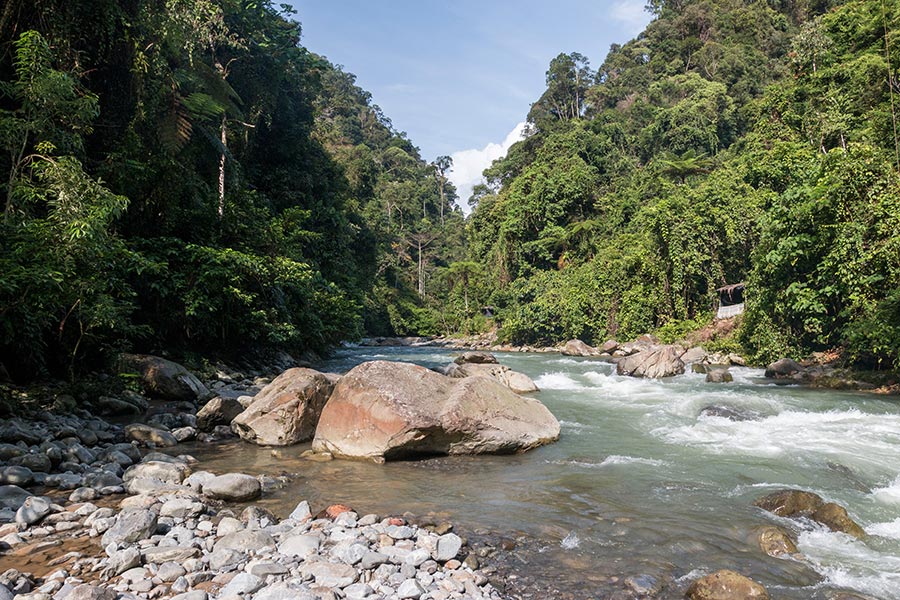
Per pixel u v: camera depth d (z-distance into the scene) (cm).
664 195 4531
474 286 6041
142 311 1339
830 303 1889
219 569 442
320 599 387
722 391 1541
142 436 869
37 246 838
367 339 5094
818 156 2256
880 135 2555
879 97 3058
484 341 4669
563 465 795
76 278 914
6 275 777
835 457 823
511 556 483
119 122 1398
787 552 497
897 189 1650
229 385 1369
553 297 4106
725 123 6166
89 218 869
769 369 1877
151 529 497
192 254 1381
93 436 824
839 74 3281
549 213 5219
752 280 2245
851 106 3106
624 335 3284
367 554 452
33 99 923
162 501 585
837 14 3612
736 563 477
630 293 3303
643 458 832
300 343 2058
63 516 537
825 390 1546
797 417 1141
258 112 2742
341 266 3206
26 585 398
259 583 411
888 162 1948
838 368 1742
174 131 1488
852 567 474
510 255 5484
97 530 507
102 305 963
